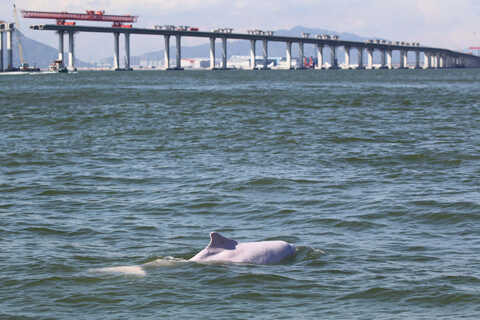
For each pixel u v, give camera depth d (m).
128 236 16.72
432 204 19.78
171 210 19.70
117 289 12.66
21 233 16.97
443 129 41.97
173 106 66.75
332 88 116.81
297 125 45.25
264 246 14.73
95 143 35.75
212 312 11.44
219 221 18.38
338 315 11.20
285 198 21.09
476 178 24.27
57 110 60.97
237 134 39.47
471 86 122.31
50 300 12.08
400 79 181.12
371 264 14.15
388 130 41.53
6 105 69.06
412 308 11.48
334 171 26.14
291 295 12.28
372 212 19.03
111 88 118.94
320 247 15.58
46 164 28.53
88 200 21.20
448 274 13.27
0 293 12.44
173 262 14.29
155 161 29.16
